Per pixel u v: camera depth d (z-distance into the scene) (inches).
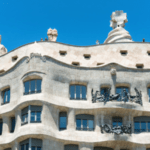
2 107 2073.1
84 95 2062.0
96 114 2005.4
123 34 2373.3
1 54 2401.6
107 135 1935.3
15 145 1909.4
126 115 2007.9
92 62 2193.7
